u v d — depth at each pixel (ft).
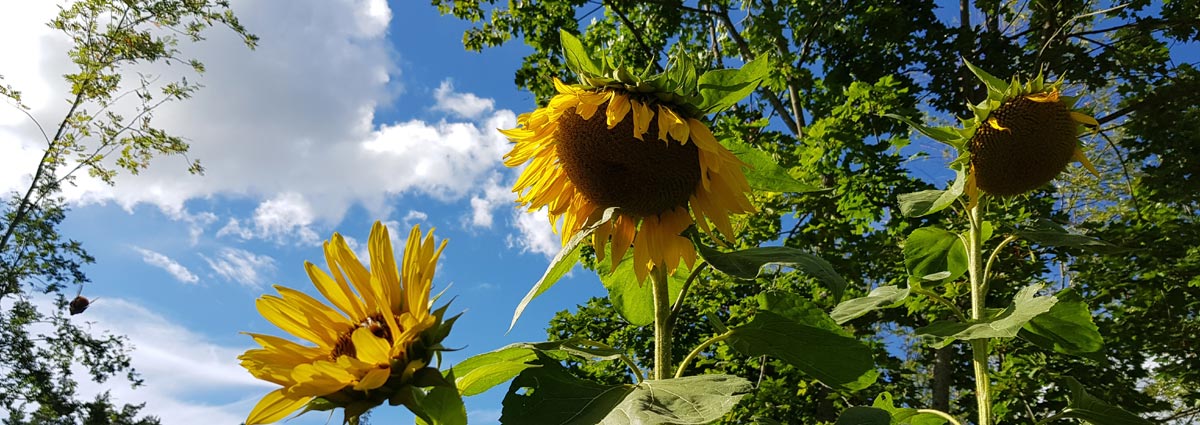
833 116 31.65
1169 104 34.96
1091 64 37.09
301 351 3.87
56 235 64.39
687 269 6.56
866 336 31.37
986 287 8.60
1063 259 31.22
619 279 6.88
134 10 54.03
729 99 5.92
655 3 43.93
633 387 4.66
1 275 61.11
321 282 4.03
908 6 40.24
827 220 31.55
